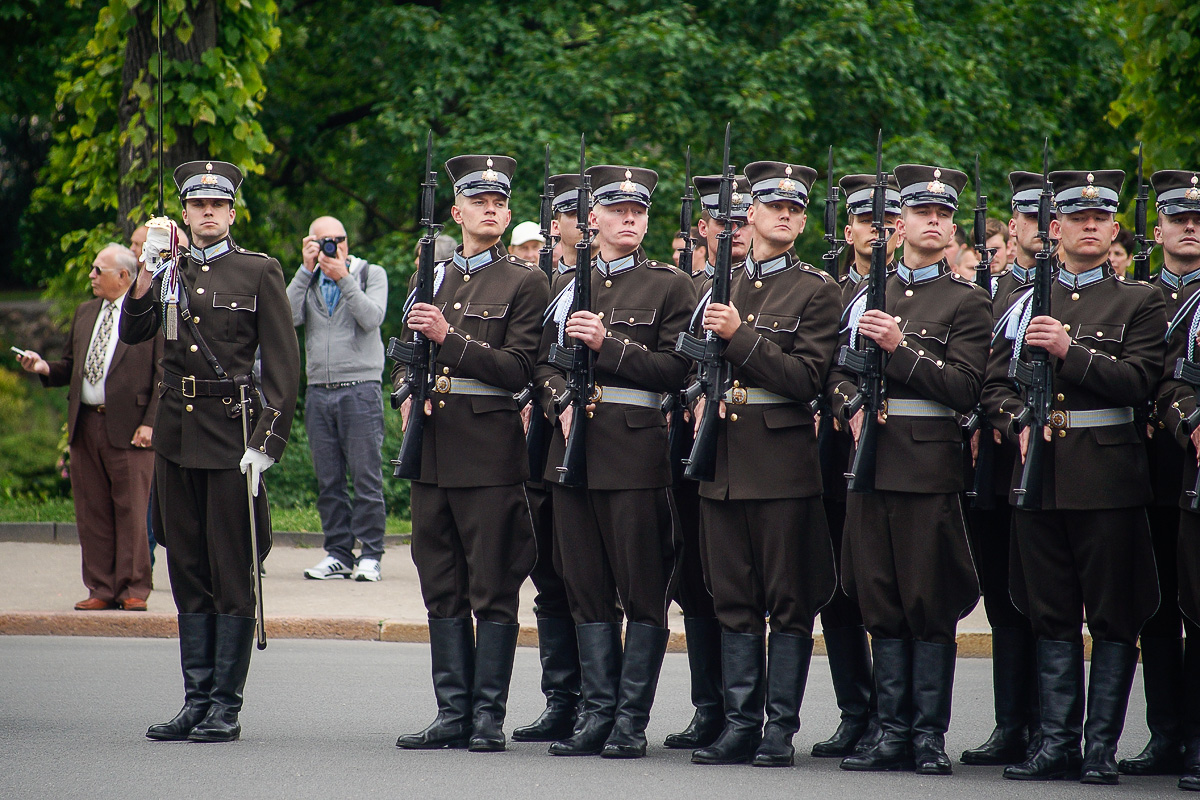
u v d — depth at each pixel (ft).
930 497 76.64
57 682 99.66
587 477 79.20
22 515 171.32
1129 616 75.51
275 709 92.17
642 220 82.23
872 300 77.87
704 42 206.18
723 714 83.30
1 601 126.52
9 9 209.97
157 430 83.05
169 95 153.58
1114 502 74.74
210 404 82.28
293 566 147.23
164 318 83.05
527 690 100.27
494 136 202.18
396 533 171.83
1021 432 75.92
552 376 81.76
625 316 80.59
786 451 77.87
